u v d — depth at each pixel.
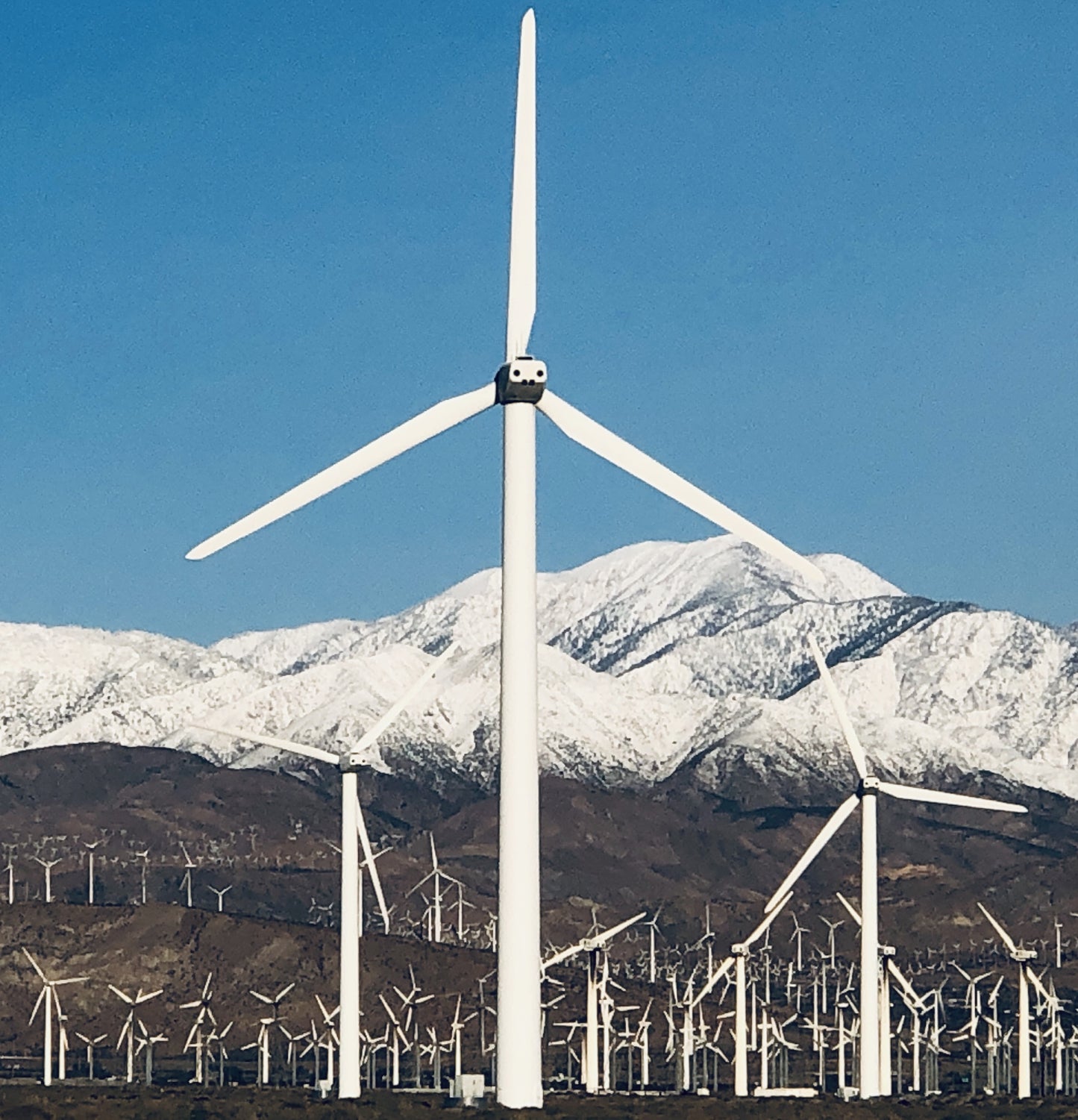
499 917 110.31
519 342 112.81
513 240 112.94
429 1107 145.50
